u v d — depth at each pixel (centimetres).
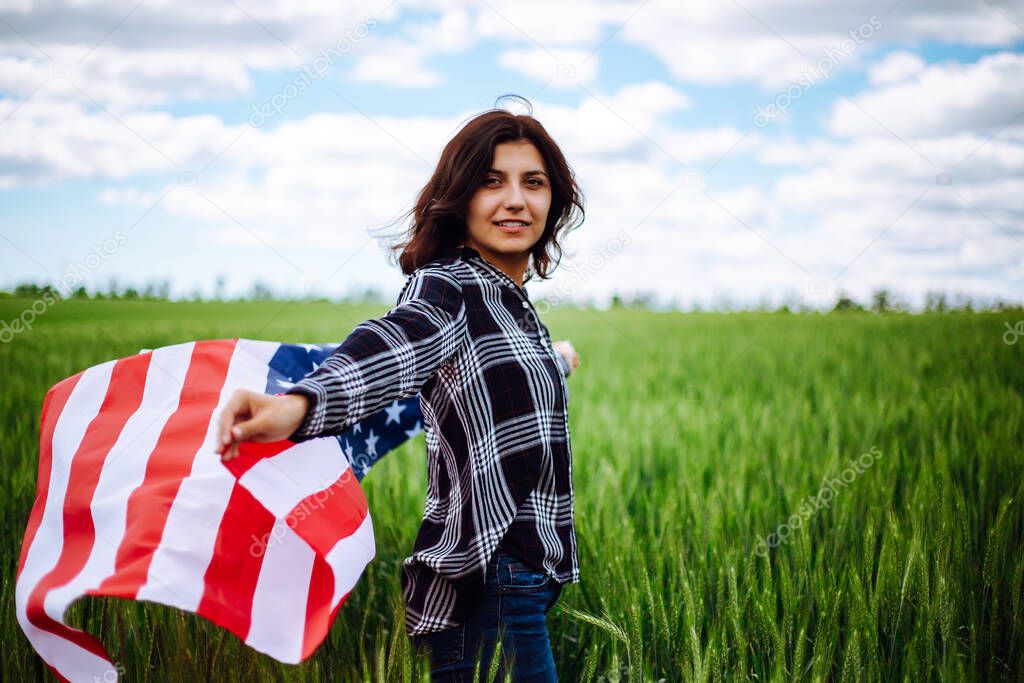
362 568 228
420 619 221
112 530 215
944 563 298
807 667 274
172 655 282
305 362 282
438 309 208
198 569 209
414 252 239
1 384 664
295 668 254
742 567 345
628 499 433
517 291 233
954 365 772
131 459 232
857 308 1470
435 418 223
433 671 221
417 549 227
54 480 237
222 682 265
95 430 244
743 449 504
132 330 1067
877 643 279
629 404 717
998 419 515
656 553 339
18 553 352
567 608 282
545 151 235
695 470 466
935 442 450
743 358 963
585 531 348
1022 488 362
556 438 226
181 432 241
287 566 220
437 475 228
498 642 209
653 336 1341
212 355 268
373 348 188
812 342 1084
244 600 212
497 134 225
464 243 241
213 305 1434
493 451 214
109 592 198
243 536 218
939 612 278
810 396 710
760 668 284
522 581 213
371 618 324
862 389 699
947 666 262
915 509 360
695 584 309
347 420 180
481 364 216
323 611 217
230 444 164
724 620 284
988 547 308
